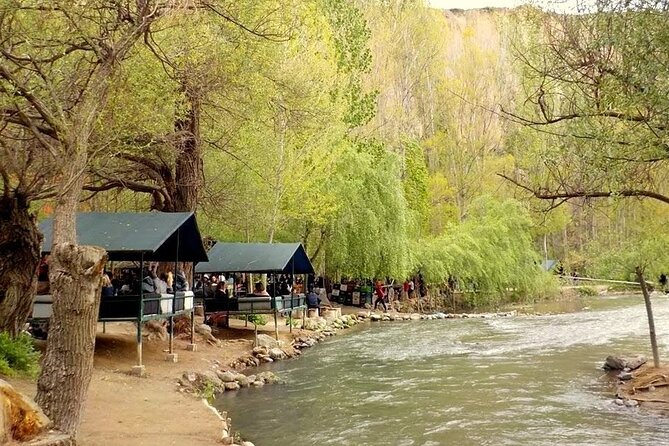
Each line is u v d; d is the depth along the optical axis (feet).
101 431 31.65
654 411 41.88
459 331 96.84
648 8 25.49
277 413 44.06
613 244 51.52
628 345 72.84
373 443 36.27
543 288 157.17
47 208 71.61
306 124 73.31
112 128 46.42
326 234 121.60
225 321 85.30
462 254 144.77
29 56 34.40
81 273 23.94
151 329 66.44
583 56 27.78
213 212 91.15
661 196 27.81
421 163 172.65
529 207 35.58
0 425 17.87
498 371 59.47
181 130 62.23
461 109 201.46
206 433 32.83
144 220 52.75
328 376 59.47
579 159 28.63
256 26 49.47
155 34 46.62
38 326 54.49
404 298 150.00
